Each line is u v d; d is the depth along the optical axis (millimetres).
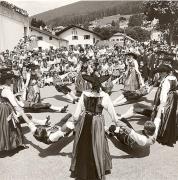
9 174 5047
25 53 21906
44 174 5039
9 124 5625
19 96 8156
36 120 6543
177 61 6625
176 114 6285
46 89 13164
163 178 4848
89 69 10461
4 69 5711
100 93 4852
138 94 8383
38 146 6172
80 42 63219
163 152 5863
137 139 5426
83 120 4812
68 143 6320
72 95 10078
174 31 47312
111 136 6520
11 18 30094
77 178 4895
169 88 5977
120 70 15406
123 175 4957
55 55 20969
